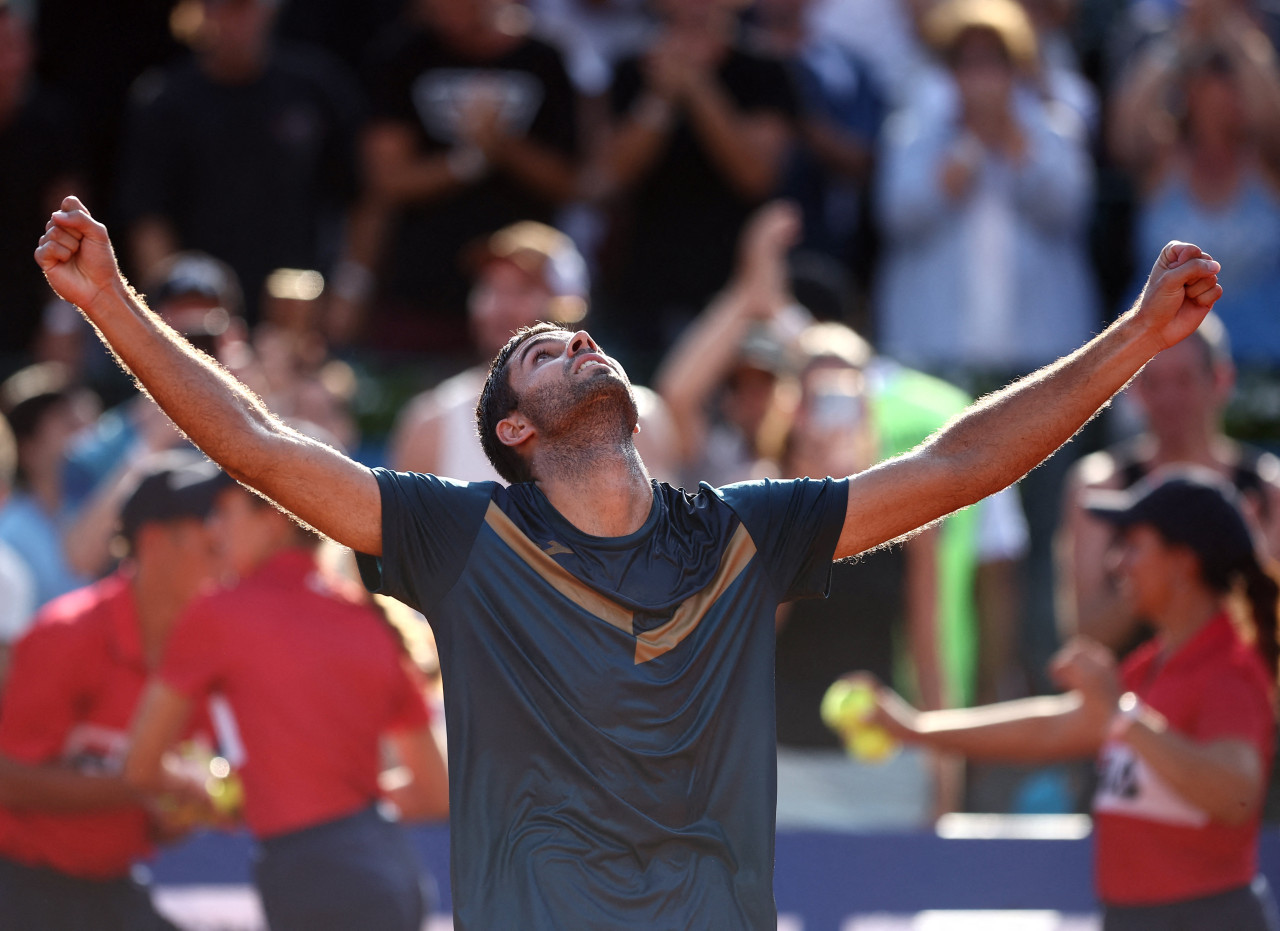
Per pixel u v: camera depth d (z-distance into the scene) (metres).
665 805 8.85
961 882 16.81
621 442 9.47
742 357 20.59
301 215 25.34
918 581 19.27
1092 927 16.81
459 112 24.97
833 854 16.84
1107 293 27.44
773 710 9.21
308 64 25.83
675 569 9.23
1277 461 23.66
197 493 14.23
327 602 13.81
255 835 13.48
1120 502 14.00
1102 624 17.12
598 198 25.88
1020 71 26.08
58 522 20.58
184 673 13.46
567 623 9.00
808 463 19.05
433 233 25.56
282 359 19.62
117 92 28.92
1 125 26.09
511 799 8.88
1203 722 12.81
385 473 9.22
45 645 14.23
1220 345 17.78
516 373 9.62
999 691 20.20
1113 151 27.98
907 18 29.59
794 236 25.56
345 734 13.45
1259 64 26.56
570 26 30.09
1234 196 26.33
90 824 14.35
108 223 28.67
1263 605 13.28
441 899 16.05
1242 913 12.86
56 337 23.47
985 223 25.30
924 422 19.23
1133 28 29.34
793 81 26.17
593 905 8.66
